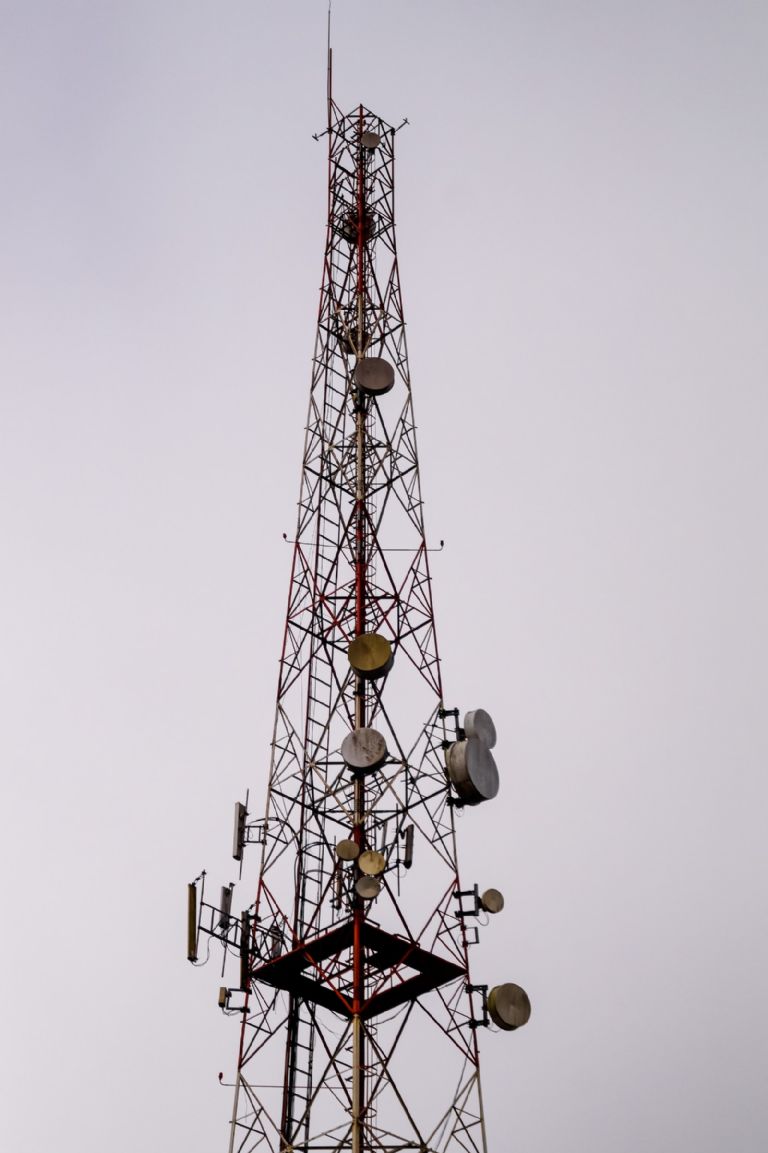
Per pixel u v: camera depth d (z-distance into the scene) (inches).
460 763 1444.4
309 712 1563.7
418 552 1617.9
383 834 1453.0
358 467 1657.2
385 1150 1300.4
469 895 1416.1
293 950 1368.1
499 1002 1350.9
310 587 1595.7
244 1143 1305.4
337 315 1780.3
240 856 1433.3
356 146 1925.4
